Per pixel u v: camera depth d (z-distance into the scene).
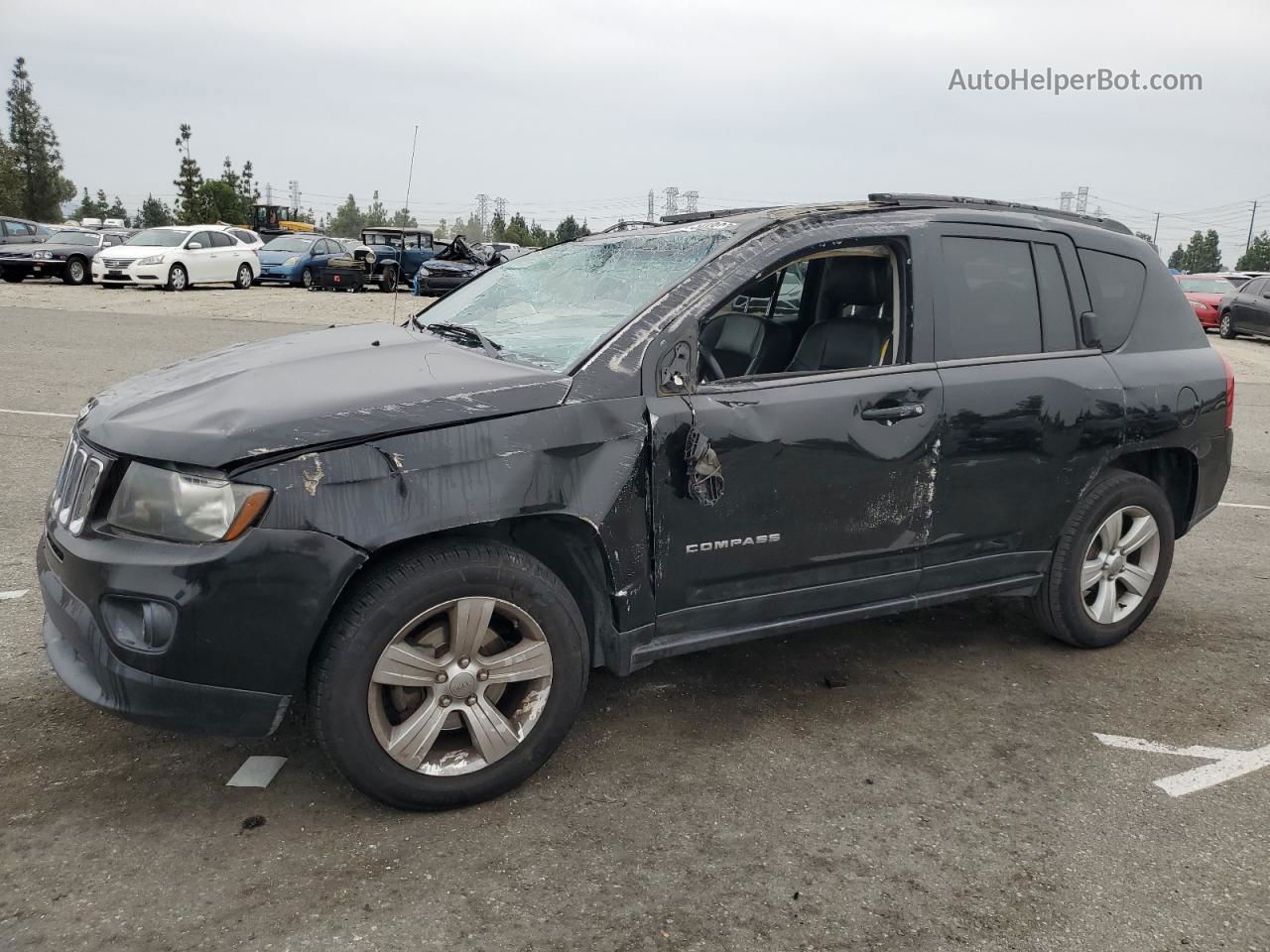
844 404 3.27
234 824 2.76
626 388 2.95
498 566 2.77
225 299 21.97
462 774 2.84
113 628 2.57
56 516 2.88
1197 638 4.43
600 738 3.34
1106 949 2.37
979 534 3.68
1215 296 24.00
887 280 3.60
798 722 3.50
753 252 3.23
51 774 2.97
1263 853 2.79
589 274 3.60
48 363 10.91
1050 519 3.86
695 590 3.16
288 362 3.12
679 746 3.30
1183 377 4.12
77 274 24.66
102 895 2.44
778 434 3.14
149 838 2.68
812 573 3.36
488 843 2.71
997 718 3.58
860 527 3.38
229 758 3.11
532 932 2.35
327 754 2.70
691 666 3.95
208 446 2.53
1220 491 4.43
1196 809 3.01
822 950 2.33
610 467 2.89
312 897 2.46
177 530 2.53
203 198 67.81
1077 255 3.95
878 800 3.00
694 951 2.31
